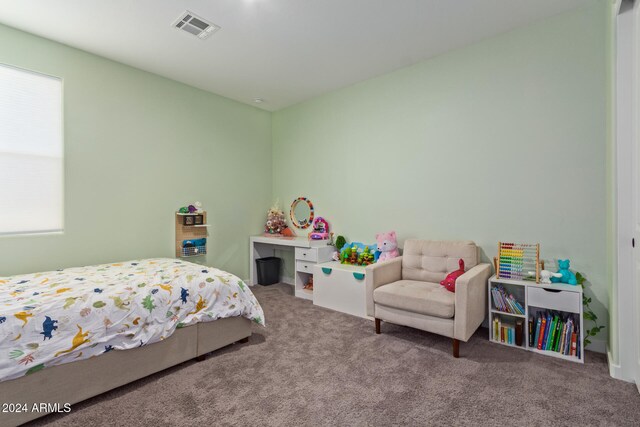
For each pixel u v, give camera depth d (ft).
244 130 14.64
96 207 10.05
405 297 8.05
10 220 8.62
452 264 9.13
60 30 8.67
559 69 8.24
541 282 7.86
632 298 6.26
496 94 9.21
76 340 5.65
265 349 8.04
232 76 11.75
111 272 8.31
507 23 8.57
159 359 6.73
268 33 8.92
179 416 5.46
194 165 12.69
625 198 6.23
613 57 6.40
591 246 7.91
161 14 7.99
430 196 10.60
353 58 10.45
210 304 7.63
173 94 12.01
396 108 11.37
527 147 8.75
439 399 5.88
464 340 7.21
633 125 6.10
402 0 7.54
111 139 10.37
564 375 6.66
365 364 7.23
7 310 5.35
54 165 9.31
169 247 11.91
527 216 8.79
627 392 6.00
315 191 14.14
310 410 5.59
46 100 9.18
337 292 11.09
